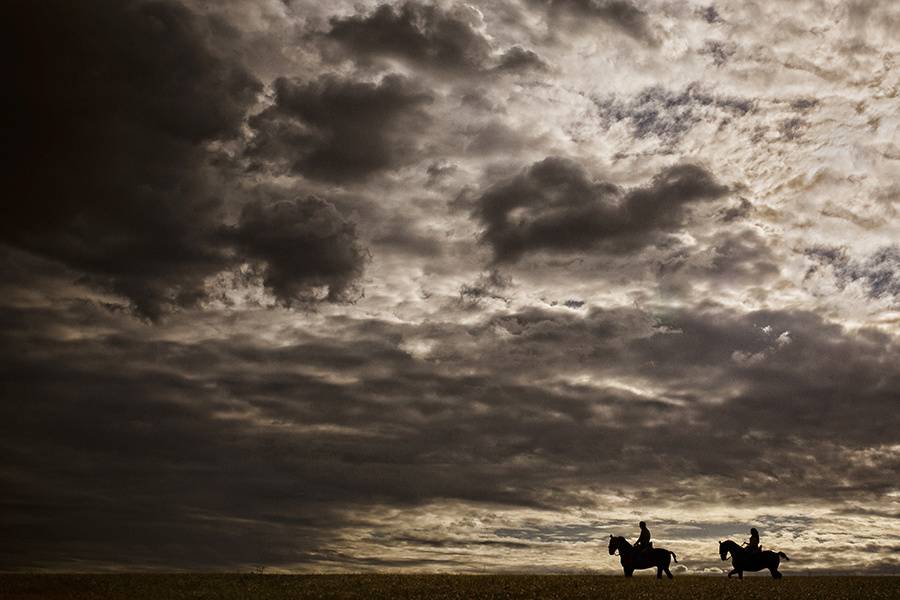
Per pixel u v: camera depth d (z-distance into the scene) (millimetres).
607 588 40344
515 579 45281
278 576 44594
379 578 44562
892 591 39062
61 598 36625
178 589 39250
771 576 46906
